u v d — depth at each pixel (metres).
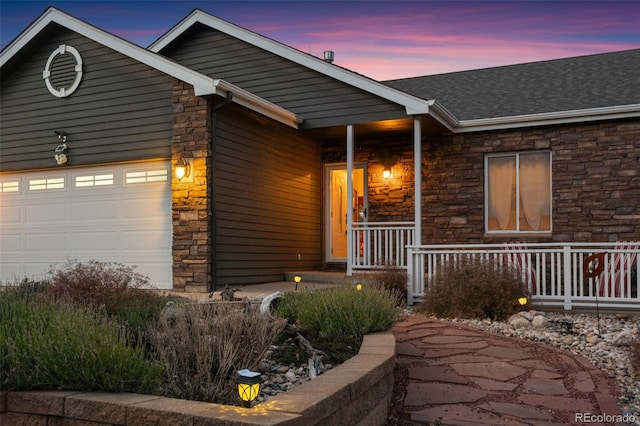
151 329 4.70
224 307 5.33
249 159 10.34
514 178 11.33
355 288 6.58
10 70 10.97
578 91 11.82
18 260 11.05
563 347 6.48
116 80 10.10
